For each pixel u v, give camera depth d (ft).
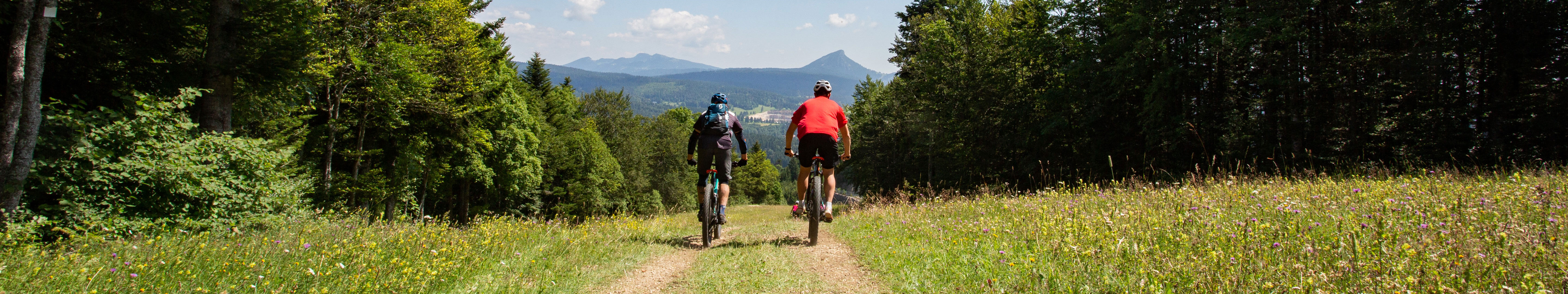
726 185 18.44
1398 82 50.93
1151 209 17.03
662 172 175.63
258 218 26.99
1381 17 50.01
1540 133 47.09
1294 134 54.90
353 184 59.16
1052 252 12.14
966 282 11.30
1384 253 9.82
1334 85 52.80
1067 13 75.31
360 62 52.16
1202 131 59.88
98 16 29.94
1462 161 46.50
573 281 13.24
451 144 74.95
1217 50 56.29
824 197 17.54
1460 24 47.98
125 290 10.82
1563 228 11.75
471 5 75.77
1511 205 14.52
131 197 23.62
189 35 34.42
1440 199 15.57
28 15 21.25
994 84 81.35
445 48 65.62
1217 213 15.31
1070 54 74.84
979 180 83.25
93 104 30.66
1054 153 76.64
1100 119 71.05
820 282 12.64
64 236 21.33
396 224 20.20
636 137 167.43
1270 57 55.01
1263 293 8.91
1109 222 13.65
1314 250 10.34
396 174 70.49
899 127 103.91
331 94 60.08
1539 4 45.91
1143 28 62.85
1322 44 55.67
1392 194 17.58
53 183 22.02
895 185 105.50
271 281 11.70
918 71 91.15
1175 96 62.75
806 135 17.43
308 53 39.37
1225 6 57.62
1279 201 16.87
